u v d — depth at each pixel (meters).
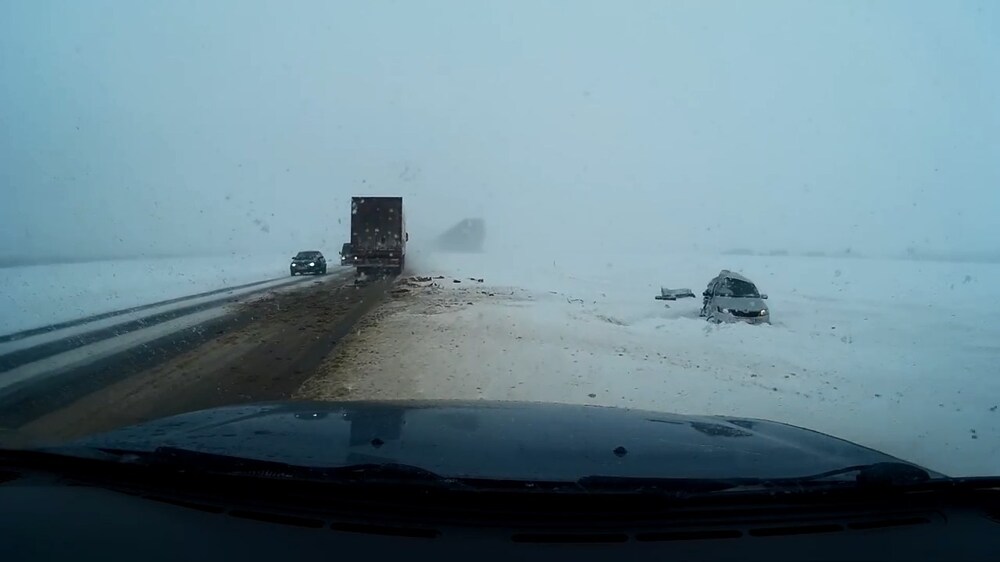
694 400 9.76
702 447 3.43
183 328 17.12
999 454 7.25
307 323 18.23
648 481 2.72
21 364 11.75
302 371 11.15
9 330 16.53
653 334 17.20
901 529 2.70
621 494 2.62
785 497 2.74
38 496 2.95
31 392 9.34
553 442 3.44
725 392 10.34
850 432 8.20
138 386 9.82
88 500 2.90
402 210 40.62
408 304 23.83
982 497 2.94
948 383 11.58
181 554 2.40
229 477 2.77
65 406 8.45
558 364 12.16
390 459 3.00
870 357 14.53
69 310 21.44
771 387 10.91
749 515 2.73
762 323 20.31
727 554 2.42
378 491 2.66
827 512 2.77
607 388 10.31
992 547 2.56
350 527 2.57
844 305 27.33
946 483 2.85
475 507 2.64
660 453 3.27
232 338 15.30
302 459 2.96
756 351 15.02
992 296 31.06
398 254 40.31
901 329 19.66
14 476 3.21
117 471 3.04
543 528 2.56
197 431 3.55
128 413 8.07
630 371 11.76
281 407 4.47
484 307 22.58
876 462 3.17
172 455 2.94
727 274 22.39
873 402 9.94
